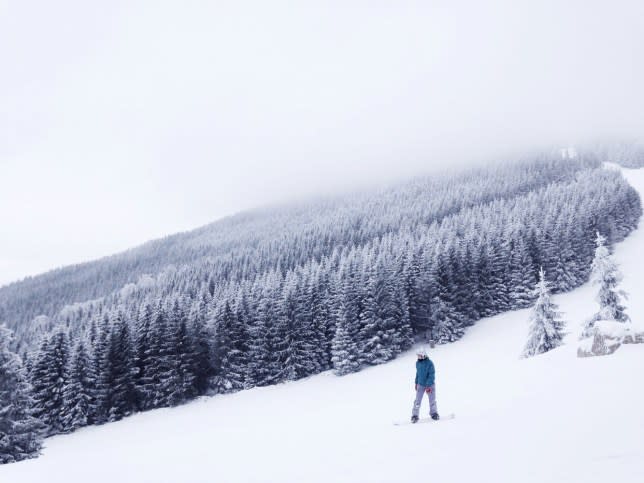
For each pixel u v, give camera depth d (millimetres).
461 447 7625
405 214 122062
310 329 55906
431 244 70938
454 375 30938
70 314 106750
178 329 51250
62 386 44531
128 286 120938
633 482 4855
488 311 65000
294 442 11641
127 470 10523
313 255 98938
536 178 135125
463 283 64188
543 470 5684
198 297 68312
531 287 66438
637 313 42125
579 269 70688
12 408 29812
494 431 8500
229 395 50281
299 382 51625
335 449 9625
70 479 10305
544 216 83500
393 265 64062
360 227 120938
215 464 9867
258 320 55219
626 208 90562
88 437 41562
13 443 29469
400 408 18125
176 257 159500
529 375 17500
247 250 127188
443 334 57031
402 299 57719
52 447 39656
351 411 20547
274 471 8305
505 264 67688
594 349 17922
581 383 12469
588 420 8062
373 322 54000
